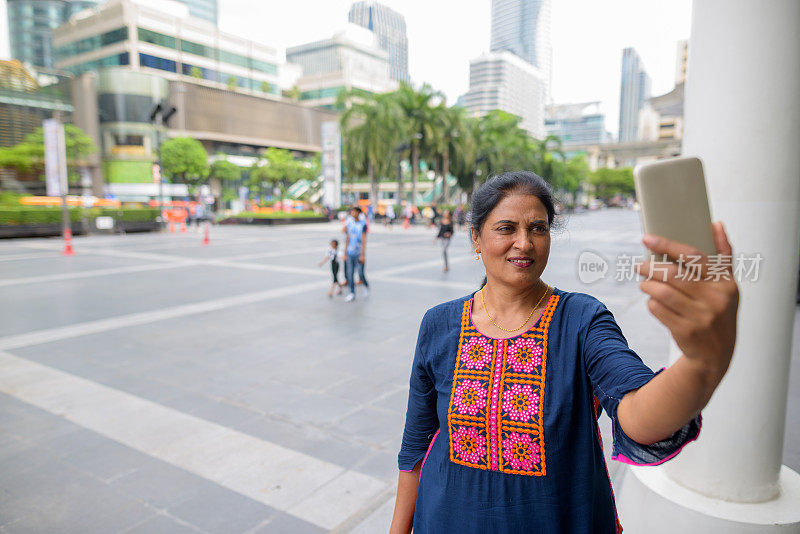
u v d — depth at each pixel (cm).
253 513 282
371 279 1073
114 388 464
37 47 6594
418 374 127
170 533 267
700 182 61
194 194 6362
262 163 7100
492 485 109
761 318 187
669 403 69
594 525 106
